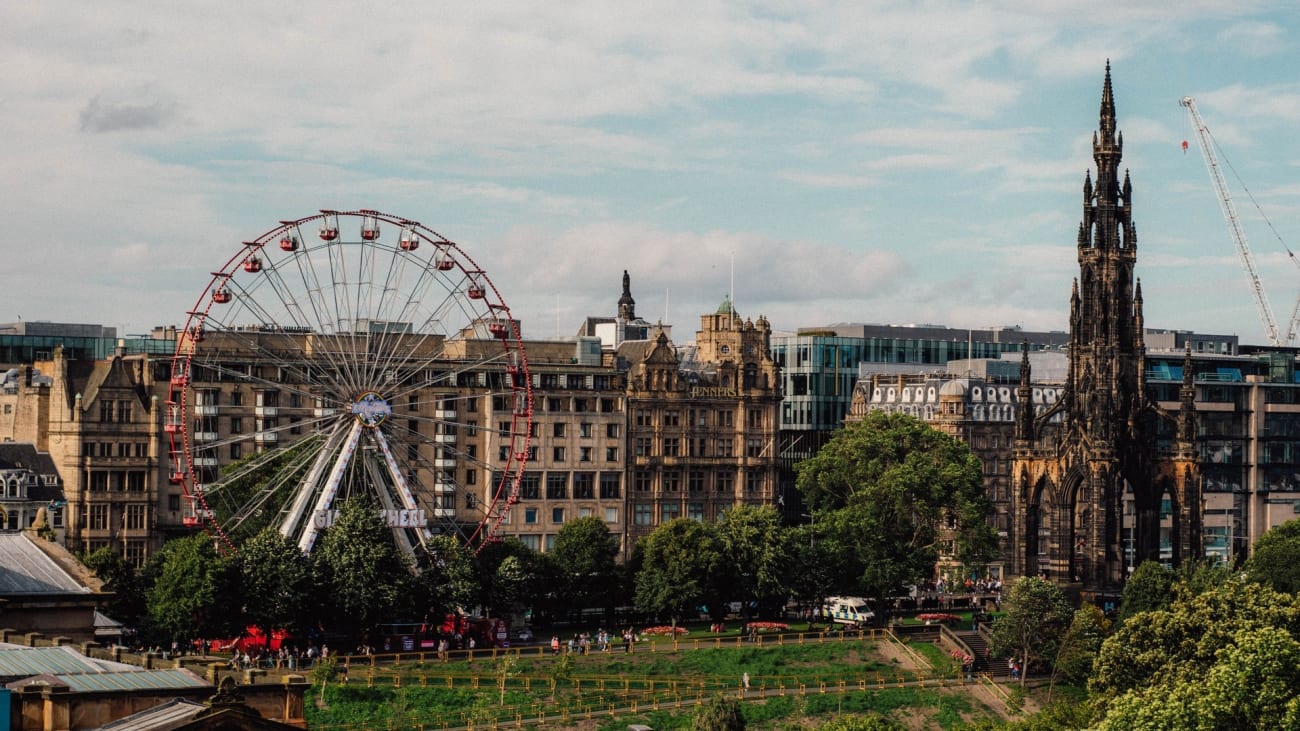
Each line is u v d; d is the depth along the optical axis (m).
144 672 97.12
